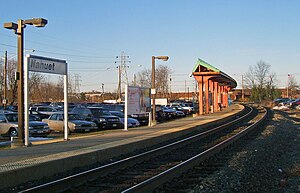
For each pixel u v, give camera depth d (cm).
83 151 1197
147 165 1173
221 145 1509
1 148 1548
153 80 2831
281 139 1938
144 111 2498
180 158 1310
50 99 8350
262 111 5350
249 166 1156
